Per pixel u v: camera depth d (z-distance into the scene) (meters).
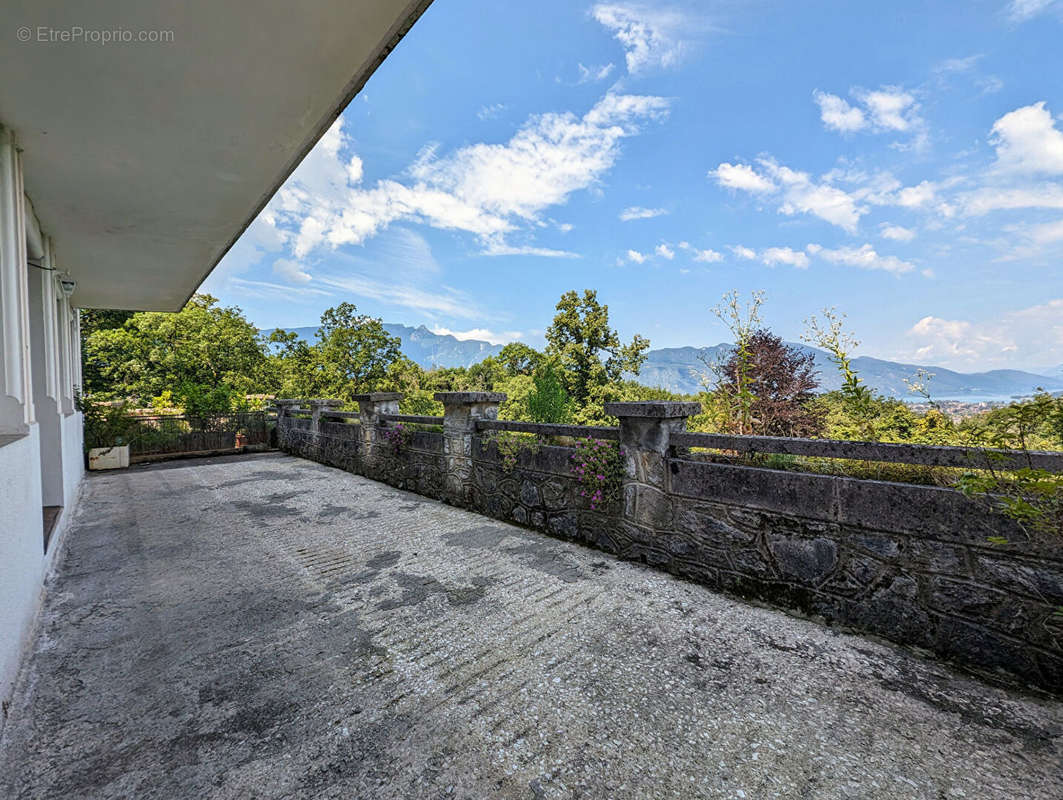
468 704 1.70
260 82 2.31
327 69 2.23
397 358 24.72
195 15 1.84
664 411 2.84
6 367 2.45
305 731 1.57
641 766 1.40
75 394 7.39
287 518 4.35
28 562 2.26
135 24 1.88
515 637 2.18
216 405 10.63
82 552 3.47
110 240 4.44
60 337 5.14
